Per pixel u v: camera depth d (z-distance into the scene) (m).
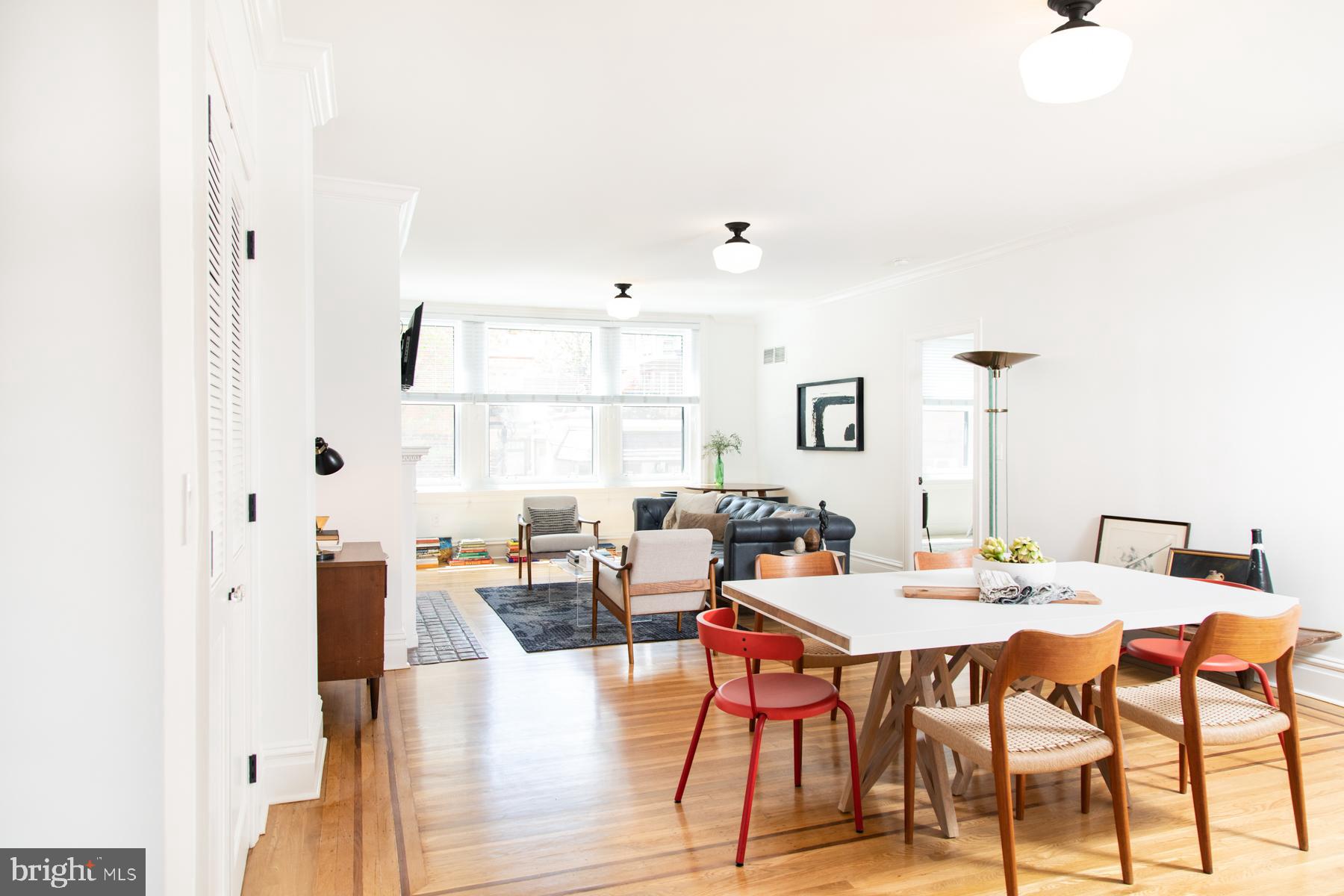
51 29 1.26
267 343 2.74
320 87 2.94
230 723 2.11
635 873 2.42
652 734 3.60
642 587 4.79
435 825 2.72
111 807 1.27
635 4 2.52
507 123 3.51
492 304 8.45
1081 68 2.48
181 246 1.29
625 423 9.09
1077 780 3.15
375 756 3.32
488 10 2.56
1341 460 3.85
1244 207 4.27
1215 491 4.40
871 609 2.72
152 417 1.28
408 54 2.86
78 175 1.26
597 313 8.87
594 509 8.87
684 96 3.23
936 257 6.12
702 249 5.92
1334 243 3.87
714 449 8.99
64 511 1.25
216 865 1.84
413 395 8.23
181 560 1.28
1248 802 2.90
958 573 3.45
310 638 2.90
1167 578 3.36
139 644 1.27
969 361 5.23
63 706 1.26
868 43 2.79
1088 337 5.14
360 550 3.96
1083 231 5.15
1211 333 4.42
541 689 4.25
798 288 7.47
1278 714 2.59
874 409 7.20
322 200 4.34
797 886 2.35
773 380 9.02
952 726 2.47
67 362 1.25
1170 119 3.46
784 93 3.20
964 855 2.53
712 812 2.83
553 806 2.87
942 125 3.53
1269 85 3.14
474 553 8.17
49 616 1.25
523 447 8.73
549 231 5.42
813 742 3.52
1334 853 2.54
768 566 3.56
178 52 1.28
